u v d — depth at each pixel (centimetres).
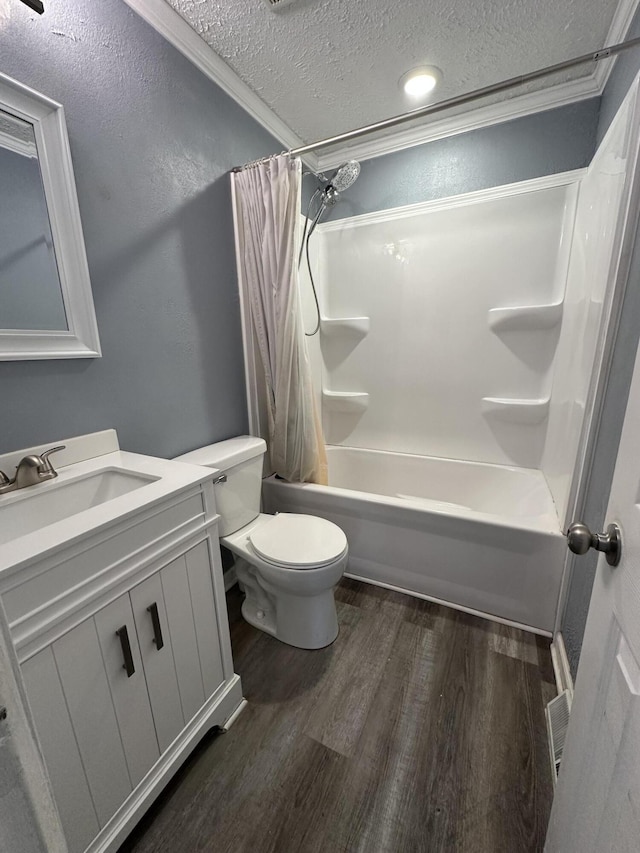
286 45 146
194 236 155
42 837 32
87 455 119
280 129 198
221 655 116
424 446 247
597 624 63
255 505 172
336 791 100
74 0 105
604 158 139
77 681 75
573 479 135
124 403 131
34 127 99
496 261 208
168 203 142
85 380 118
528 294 204
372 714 121
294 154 155
